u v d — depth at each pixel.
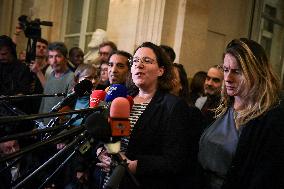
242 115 1.88
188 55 5.10
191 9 5.07
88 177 2.16
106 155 1.77
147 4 5.08
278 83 1.88
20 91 3.89
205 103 3.45
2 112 2.22
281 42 6.34
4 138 1.17
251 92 1.84
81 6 7.30
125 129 1.38
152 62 2.16
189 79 5.08
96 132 1.32
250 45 1.88
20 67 3.97
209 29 5.53
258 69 1.83
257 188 1.67
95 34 5.71
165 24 4.98
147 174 1.94
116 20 5.43
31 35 4.43
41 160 1.65
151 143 2.05
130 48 5.19
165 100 2.12
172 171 1.94
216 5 5.59
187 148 2.06
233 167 1.79
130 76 2.41
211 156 1.97
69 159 1.41
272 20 6.20
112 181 1.25
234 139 1.92
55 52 3.97
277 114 1.75
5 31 8.42
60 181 2.03
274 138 1.71
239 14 5.98
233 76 1.89
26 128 2.02
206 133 2.07
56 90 3.88
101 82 3.76
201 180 2.03
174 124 2.01
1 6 8.53
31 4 8.08
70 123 1.61
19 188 1.26
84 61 5.64
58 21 7.75
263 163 1.70
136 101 2.23
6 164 1.52
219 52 5.72
